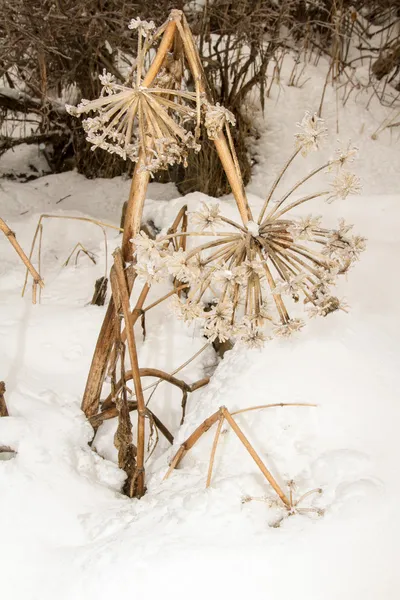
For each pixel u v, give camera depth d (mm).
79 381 2217
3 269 3293
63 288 2768
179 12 1564
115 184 4719
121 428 1864
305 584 1487
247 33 4242
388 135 4695
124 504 1808
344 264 1543
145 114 1554
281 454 1804
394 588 1486
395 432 1778
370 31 5617
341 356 1979
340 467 1707
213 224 1558
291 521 1604
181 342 2385
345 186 1551
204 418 1962
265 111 4848
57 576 1584
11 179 5000
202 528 1614
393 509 1594
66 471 1851
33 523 1705
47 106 4488
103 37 3971
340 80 5172
